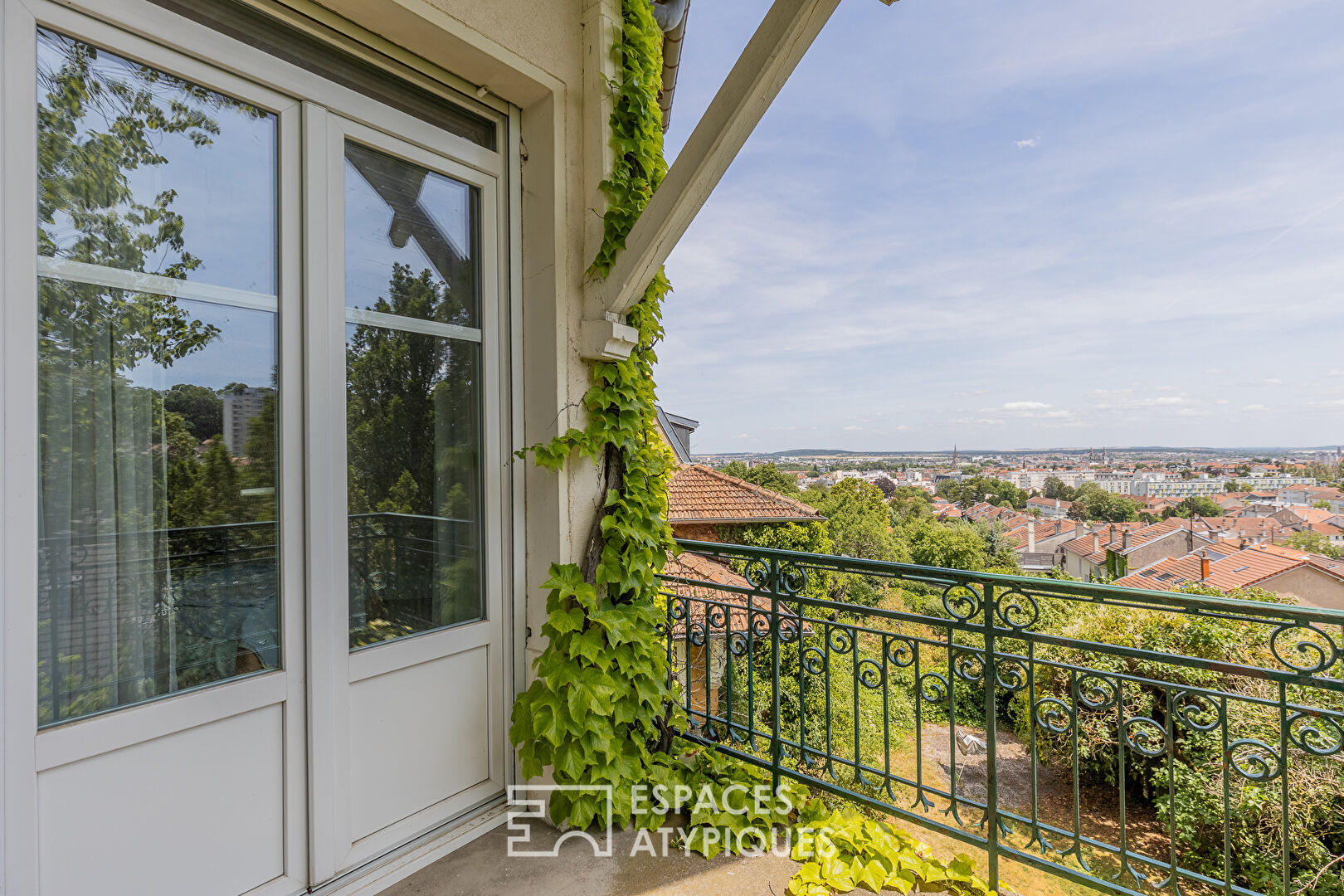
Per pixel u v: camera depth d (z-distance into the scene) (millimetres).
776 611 2123
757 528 11641
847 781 2084
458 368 1957
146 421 1277
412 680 1775
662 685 2148
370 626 1683
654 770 2092
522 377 2125
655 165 2301
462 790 1921
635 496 2168
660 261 1978
